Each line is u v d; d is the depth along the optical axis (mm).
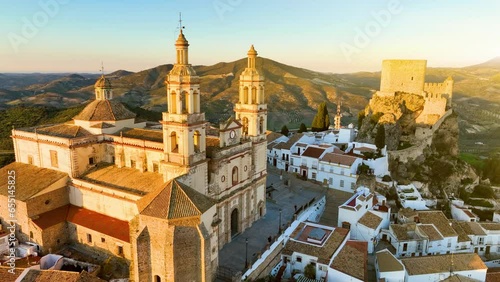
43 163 66000
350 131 119875
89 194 59656
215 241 48469
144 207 43906
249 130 67688
